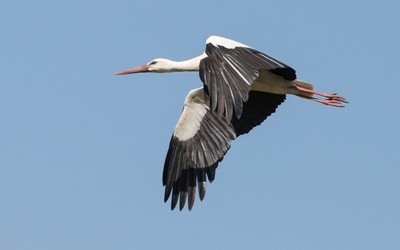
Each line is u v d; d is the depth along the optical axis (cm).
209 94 1377
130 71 1867
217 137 1731
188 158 1739
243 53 1427
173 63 1853
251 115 1761
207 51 1427
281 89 1673
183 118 1748
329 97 1689
